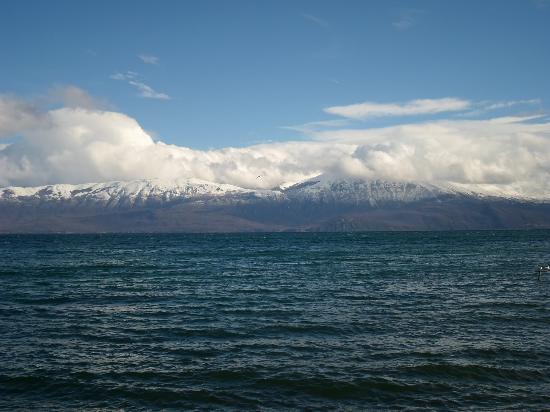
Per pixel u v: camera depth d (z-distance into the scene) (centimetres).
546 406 1767
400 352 2378
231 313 3419
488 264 7512
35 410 1752
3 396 1875
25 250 13750
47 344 2589
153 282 5375
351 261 8475
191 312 3472
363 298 4050
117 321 3169
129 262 8650
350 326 2947
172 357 2341
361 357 2303
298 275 6038
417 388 1927
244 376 2059
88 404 1803
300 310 3506
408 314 3319
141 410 1752
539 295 4162
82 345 2567
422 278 5550
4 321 3183
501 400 1819
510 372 2094
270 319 3186
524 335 2711
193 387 1947
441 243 17212
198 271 6725
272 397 1852
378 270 6631
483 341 2578
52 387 1958
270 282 5291
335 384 1959
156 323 3095
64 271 6781
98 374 2100
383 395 1866
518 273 6044
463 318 3175
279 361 2256
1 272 6625
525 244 15762
